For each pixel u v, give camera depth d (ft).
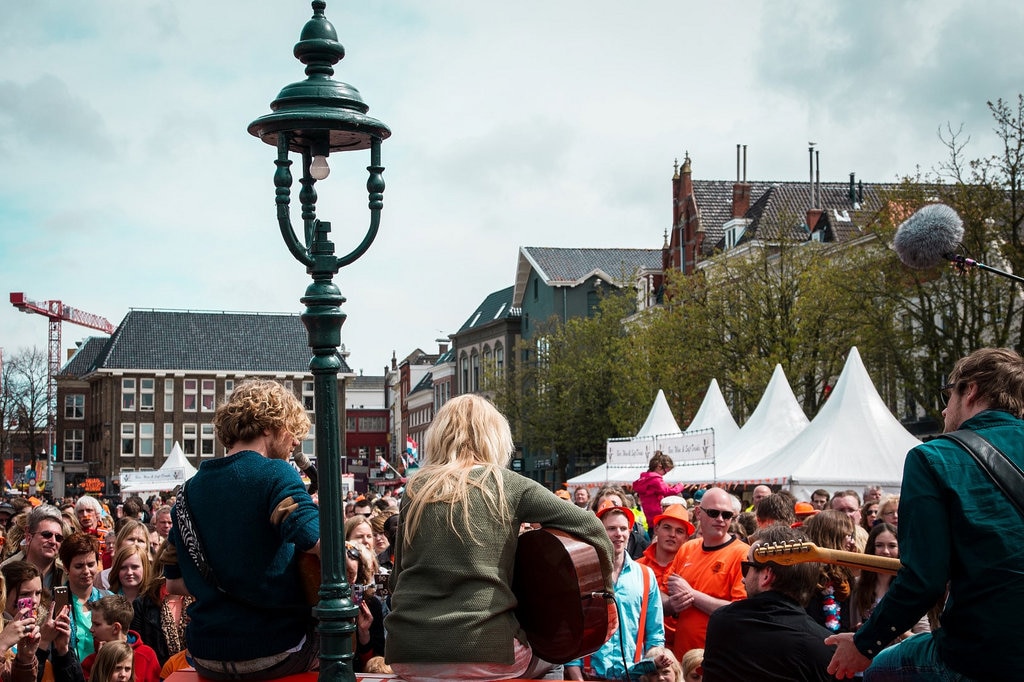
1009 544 11.82
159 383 245.65
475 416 15.55
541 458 233.14
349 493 81.25
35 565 25.82
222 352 249.96
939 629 12.53
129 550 27.71
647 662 22.25
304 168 16.67
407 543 14.84
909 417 122.01
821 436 66.80
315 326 16.11
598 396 186.91
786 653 17.01
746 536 30.76
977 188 97.60
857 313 109.29
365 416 413.18
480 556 14.49
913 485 12.28
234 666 14.96
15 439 313.73
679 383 128.16
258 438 15.74
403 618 14.47
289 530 14.85
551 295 246.88
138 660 24.52
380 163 17.02
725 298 126.62
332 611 14.87
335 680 14.80
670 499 28.71
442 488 14.78
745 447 77.15
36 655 22.67
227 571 14.90
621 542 23.16
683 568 25.81
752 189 194.59
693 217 191.01
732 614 17.63
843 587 22.61
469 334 285.43
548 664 16.21
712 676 17.71
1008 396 12.90
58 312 491.31
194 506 15.24
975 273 97.45
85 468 269.23
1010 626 11.71
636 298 191.83
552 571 14.69
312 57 16.79
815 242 124.57
